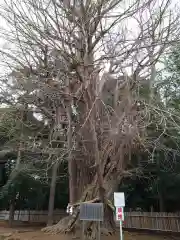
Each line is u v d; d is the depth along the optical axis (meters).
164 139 17.64
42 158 20.42
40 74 15.44
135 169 17.92
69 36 14.74
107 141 14.80
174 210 24.47
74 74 15.05
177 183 22.20
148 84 15.97
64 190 28.58
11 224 26.55
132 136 13.66
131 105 13.69
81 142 14.41
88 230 13.94
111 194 14.85
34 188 26.12
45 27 14.58
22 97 16.11
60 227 16.23
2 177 27.84
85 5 14.88
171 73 19.86
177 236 19.05
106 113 13.70
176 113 14.17
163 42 14.59
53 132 17.03
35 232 16.95
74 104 14.97
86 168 15.35
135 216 22.81
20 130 18.59
